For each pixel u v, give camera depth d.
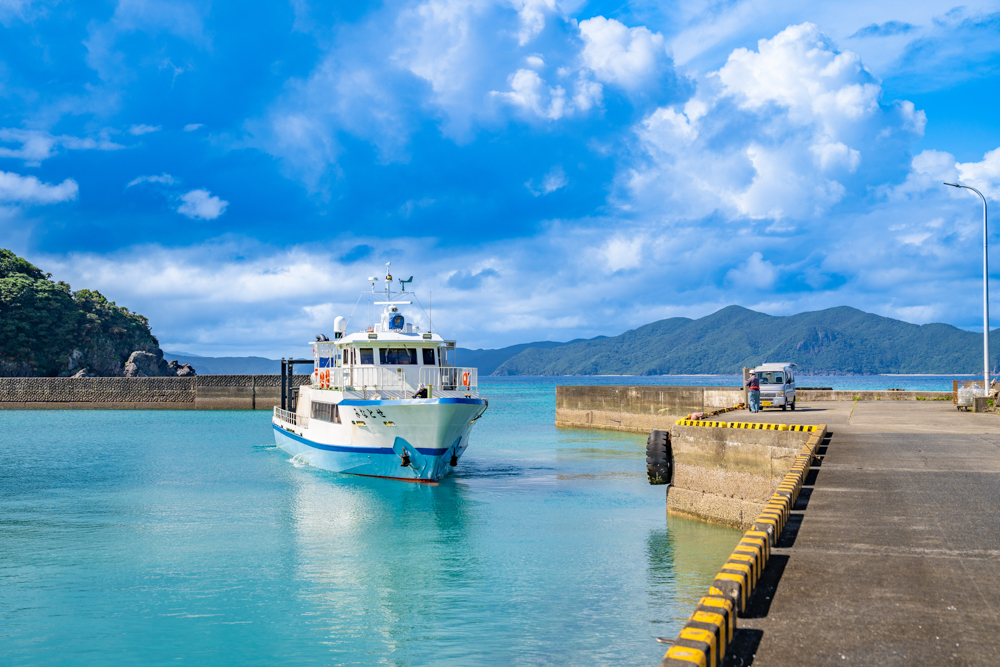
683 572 16.72
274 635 13.28
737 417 28.11
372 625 13.70
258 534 21.20
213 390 84.62
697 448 21.84
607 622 13.61
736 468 20.58
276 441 44.97
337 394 30.84
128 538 20.75
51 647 12.80
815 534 9.80
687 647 5.43
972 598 7.34
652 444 23.14
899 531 9.90
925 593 7.51
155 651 12.59
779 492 11.31
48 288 138.50
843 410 32.84
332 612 14.46
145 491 28.67
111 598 15.38
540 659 11.97
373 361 31.08
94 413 80.12
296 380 86.25
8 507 25.50
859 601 7.31
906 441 19.42
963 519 10.51
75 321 137.62
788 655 6.07
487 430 57.25
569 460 37.75
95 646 12.83
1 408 86.88
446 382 31.61
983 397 30.92
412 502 25.97
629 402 54.34
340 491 28.31
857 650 6.16
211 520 23.20
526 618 13.91
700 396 48.34
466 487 29.05
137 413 80.00
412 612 14.36
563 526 21.77
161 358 160.25
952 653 6.08
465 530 21.47
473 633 13.20
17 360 125.81
